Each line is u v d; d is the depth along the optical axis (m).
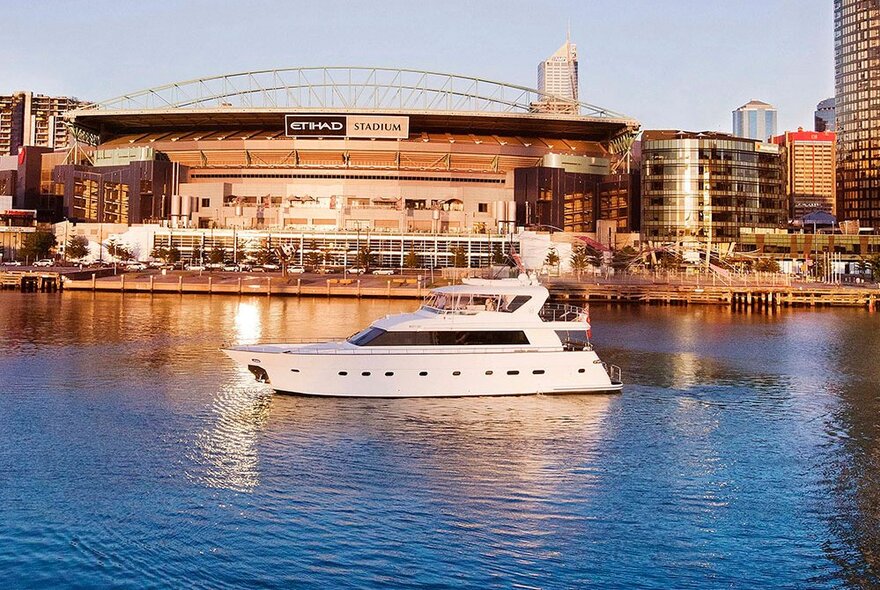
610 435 38.94
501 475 32.28
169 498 28.81
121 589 22.12
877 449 37.22
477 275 150.25
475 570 23.52
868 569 24.16
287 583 22.58
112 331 77.81
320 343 48.56
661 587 22.78
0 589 21.94
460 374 45.22
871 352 70.88
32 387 48.62
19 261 191.62
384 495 29.53
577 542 25.62
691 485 31.45
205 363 58.03
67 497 28.77
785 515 28.28
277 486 30.31
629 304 128.00
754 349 72.50
